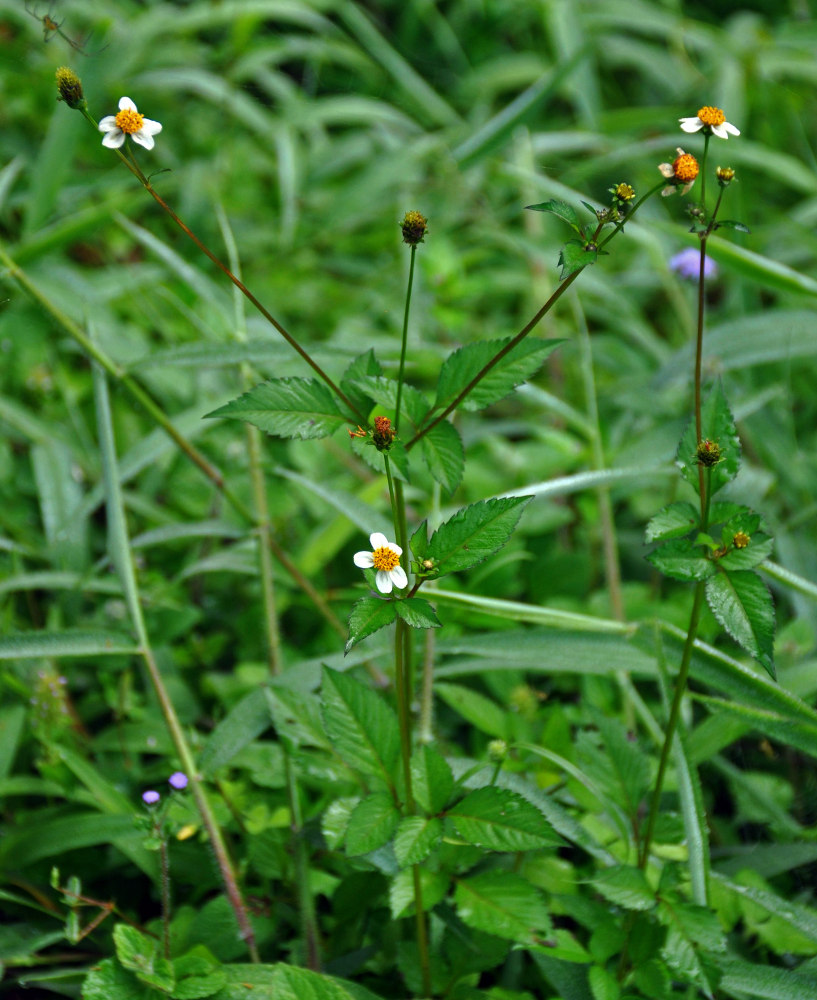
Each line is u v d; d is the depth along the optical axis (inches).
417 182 87.0
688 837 46.3
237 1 88.7
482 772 48.4
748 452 68.2
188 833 48.7
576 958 45.9
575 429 68.6
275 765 50.0
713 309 83.0
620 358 73.5
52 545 54.4
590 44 70.4
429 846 44.8
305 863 48.3
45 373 64.2
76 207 78.7
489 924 45.2
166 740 51.7
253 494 52.8
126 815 48.9
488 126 72.1
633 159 87.4
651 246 70.4
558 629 50.1
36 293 50.3
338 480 62.2
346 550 58.6
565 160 92.8
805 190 91.6
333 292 79.1
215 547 58.1
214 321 69.9
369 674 52.1
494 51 115.3
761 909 48.0
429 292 73.4
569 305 81.5
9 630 53.3
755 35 101.6
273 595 51.8
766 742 51.5
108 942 48.9
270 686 48.8
